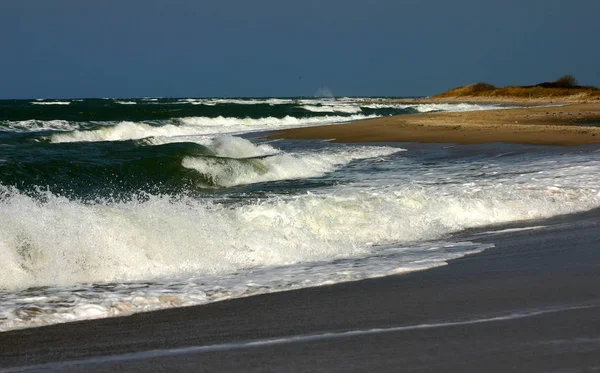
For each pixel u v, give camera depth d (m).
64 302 19.36
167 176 50.28
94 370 13.70
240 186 48.34
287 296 19.83
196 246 25.97
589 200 37.94
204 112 183.12
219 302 19.38
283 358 14.13
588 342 14.34
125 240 24.98
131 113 170.88
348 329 16.19
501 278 21.00
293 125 145.00
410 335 15.41
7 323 17.28
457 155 66.94
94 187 45.59
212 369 13.60
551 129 94.88
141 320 17.61
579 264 22.59
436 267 23.25
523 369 12.90
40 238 23.75
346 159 64.88
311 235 29.02
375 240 29.80
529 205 36.03
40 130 112.62
